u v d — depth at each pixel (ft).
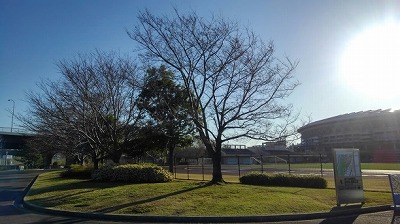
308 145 383.45
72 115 84.79
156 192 54.13
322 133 401.70
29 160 260.62
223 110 66.64
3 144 232.94
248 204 43.93
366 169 147.13
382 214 41.34
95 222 39.29
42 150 112.68
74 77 85.30
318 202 46.16
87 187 64.95
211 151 68.59
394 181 47.75
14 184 99.19
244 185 62.75
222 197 48.80
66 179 95.71
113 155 90.12
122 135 94.17
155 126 90.27
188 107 69.36
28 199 56.24
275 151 305.94
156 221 39.27
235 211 40.78
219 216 38.78
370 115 356.79
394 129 346.54
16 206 54.29
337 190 45.29
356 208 43.11
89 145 96.02
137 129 92.84
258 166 206.18
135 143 102.32
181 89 76.23
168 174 74.23
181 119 75.05
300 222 37.58
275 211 40.70
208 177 99.60
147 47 67.51
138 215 40.09
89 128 86.12
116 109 89.86
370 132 361.71
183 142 108.78
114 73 86.99
